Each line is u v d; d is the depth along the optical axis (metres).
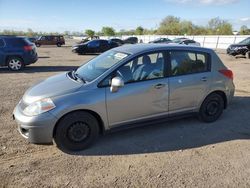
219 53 28.55
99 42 26.61
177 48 5.34
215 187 3.63
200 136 5.21
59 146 4.64
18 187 3.60
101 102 4.56
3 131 5.36
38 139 4.35
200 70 5.57
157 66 5.09
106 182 3.73
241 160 4.35
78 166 4.12
